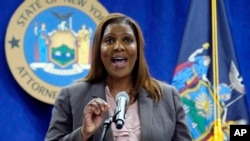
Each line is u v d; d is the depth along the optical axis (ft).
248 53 19.36
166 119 9.29
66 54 17.98
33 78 17.60
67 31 18.06
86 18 18.19
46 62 17.78
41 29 17.83
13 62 17.46
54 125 9.39
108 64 9.31
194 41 18.62
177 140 9.43
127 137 8.91
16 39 17.53
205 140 18.21
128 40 9.37
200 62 18.53
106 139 8.75
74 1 18.15
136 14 18.88
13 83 17.60
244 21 19.49
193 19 18.74
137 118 9.18
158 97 9.49
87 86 9.58
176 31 19.03
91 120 8.36
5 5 17.70
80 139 8.43
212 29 18.67
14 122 17.52
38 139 17.70
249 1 19.53
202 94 18.38
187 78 18.39
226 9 19.22
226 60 18.72
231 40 18.76
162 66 18.80
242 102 18.52
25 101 17.70
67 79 17.88
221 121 18.37
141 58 9.55
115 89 9.59
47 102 17.63
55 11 18.01
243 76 19.24
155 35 18.90
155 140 8.95
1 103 17.46
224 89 18.56
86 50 18.12
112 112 9.15
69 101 9.46
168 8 19.02
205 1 18.90
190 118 18.24
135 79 9.61
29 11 17.75
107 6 18.72
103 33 9.50
